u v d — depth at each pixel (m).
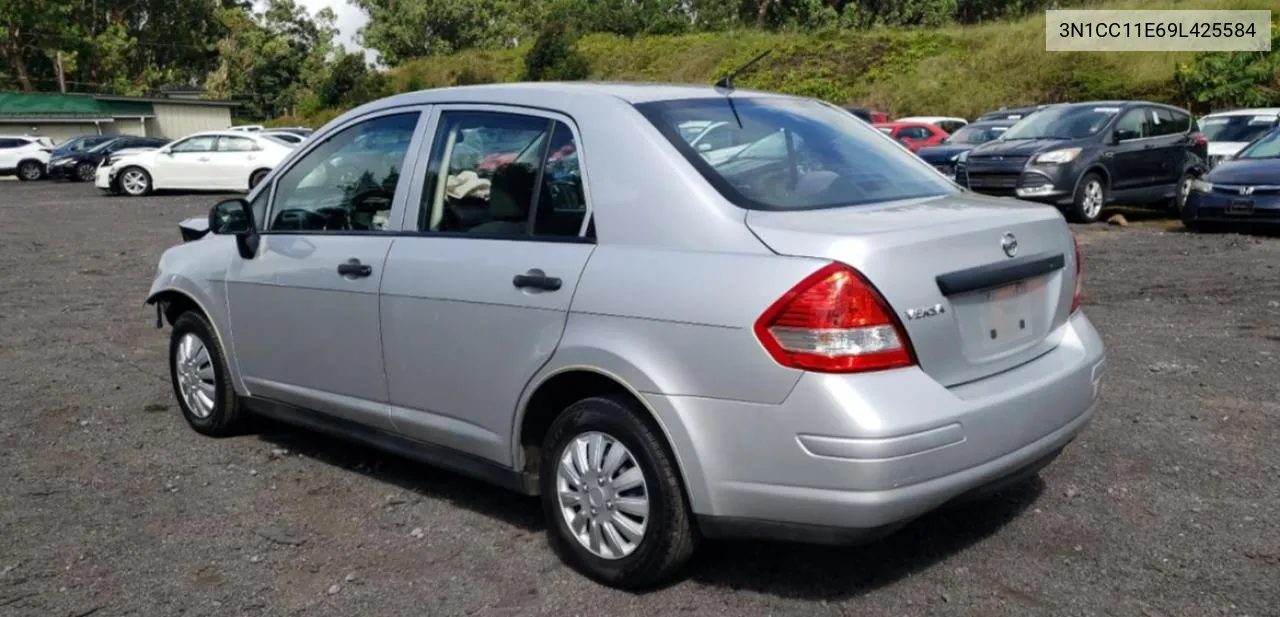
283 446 5.98
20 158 38.19
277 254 5.40
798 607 3.95
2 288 11.70
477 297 4.40
